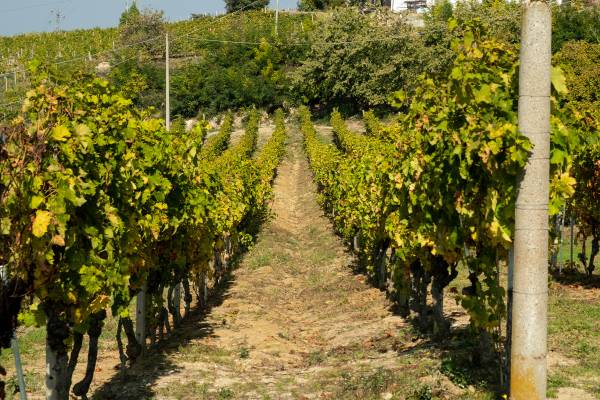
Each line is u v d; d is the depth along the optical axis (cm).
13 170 568
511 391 578
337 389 842
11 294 565
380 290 1570
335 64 5859
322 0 9544
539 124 563
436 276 976
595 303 1186
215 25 8381
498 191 648
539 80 561
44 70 709
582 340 910
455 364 803
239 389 883
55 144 621
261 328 1319
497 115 670
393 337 1130
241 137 4994
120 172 781
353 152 2217
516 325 571
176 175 1109
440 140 766
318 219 2973
